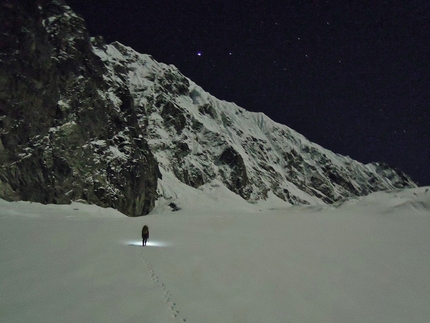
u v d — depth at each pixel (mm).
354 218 53156
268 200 183000
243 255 21078
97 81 97500
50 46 83625
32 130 70812
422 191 66812
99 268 14539
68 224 37594
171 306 10547
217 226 44469
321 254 24578
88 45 100250
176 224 46375
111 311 9805
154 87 192125
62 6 94500
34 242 22281
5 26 73000
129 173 93875
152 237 29031
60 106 78875
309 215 59344
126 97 112438
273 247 26297
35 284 12227
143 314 9711
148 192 103812
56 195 69812
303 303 12828
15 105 68938
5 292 11391
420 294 16438
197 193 138875
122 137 98875
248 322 10211
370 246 30266
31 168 67438
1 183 61656
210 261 17938
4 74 68500
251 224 47625
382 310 13586
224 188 159750
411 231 40406
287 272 17484
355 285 16688
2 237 24797
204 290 12547
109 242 23484
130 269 14523
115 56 187625
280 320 10805
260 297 12695
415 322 12781
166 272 14531
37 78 75312
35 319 9195
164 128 176125
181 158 165000
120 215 75062
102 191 80625
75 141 79375
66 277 13117
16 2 76750
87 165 80438
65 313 9602
